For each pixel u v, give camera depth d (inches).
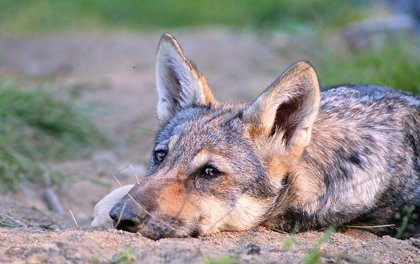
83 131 840.9
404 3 1251.2
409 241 500.1
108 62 1209.4
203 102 557.9
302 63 506.3
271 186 509.0
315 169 523.8
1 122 776.3
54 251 425.4
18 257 418.6
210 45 1266.0
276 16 1440.7
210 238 482.0
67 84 945.5
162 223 476.4
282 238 494.9
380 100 572.1
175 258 418.3
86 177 713.6
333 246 474.9
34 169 717.3
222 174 496.1
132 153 823.7
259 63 1141.1
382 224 540.7
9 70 1158.3
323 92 584.4
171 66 575.2
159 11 1640.0
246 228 505.4
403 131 553.6
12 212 586.2
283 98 514.0
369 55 894.4
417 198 544.1
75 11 1612.9
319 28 1203.9
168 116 580.7
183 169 493.7
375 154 535.2
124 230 475.2
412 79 778.8
